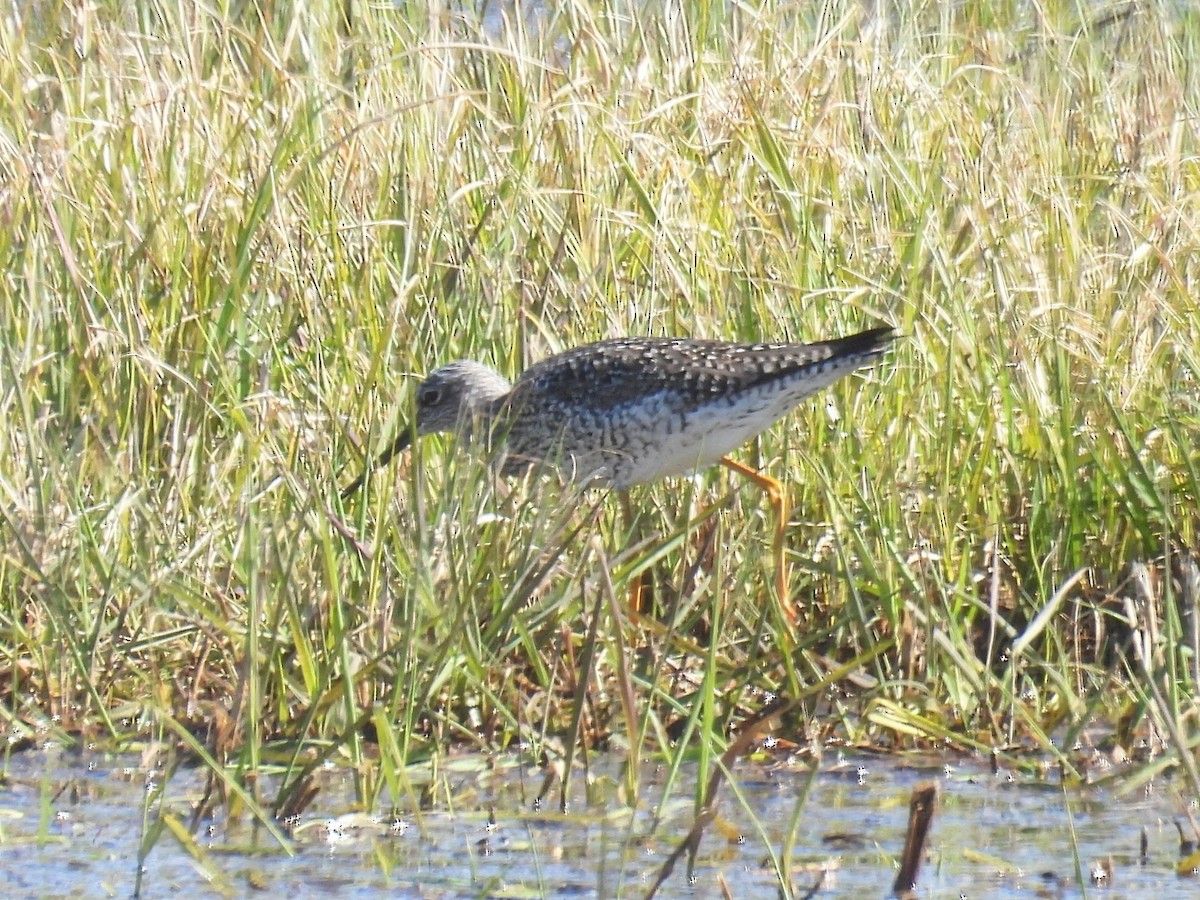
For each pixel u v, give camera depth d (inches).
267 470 464.8
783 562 445.7
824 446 487.8
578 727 365.4
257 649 395.5
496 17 728.3
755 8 667.4
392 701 377.4
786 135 567.2
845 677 424.5
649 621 416.5
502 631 415.5
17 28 607.8
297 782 354.6
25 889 321.4
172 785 372.5
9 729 401.1
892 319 499.5
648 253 532.4
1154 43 708.7
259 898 317.7
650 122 576.4
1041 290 506.0
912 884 321.7
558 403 477.7
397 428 490.0
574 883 325.7
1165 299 522.0
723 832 348.5
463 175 555.2
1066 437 463.8
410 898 318.7
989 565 465.4
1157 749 388.5
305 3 613.9
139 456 464.4
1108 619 453.1
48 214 490.9
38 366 481.4
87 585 427.2
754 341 505.4
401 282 499.2
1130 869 331.6
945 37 691.4
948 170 565.0
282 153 537.6
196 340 499.2
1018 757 393.4
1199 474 466.9
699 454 467.5
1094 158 617.9
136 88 578.2
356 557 431.5
